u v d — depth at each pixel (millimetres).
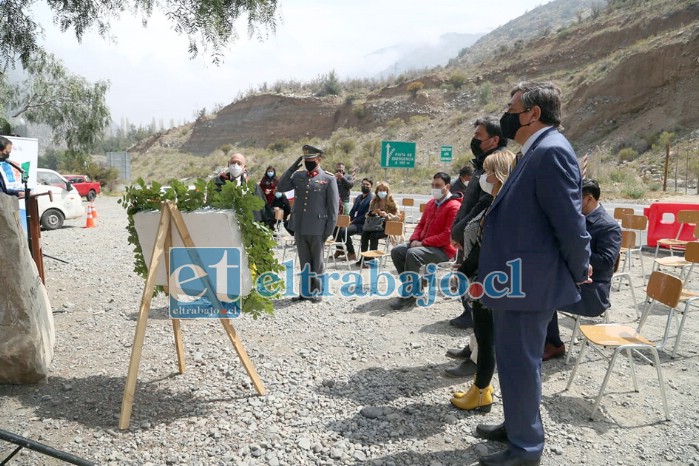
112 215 18562
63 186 16234
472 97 51281
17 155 9523
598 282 4191
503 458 2840
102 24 5941
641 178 27031
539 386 2848
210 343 4938
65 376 4129
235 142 66750
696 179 25641
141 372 4238
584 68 45688
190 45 5430
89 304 6262
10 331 3832
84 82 24484
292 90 70688
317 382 4098
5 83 19469
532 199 2650
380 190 8953
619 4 52500
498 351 2887
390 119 53625
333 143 53562
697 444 3217
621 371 4340
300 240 6512
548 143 2623
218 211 3541
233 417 3504
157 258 3418
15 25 5871
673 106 33094
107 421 3408
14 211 3896
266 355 4660
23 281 3844
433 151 44250
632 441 3266
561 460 3055
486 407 3607
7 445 3107
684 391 3957
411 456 3070
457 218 4473
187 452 3070
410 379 4176
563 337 5168
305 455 3068
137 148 81375
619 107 36375
